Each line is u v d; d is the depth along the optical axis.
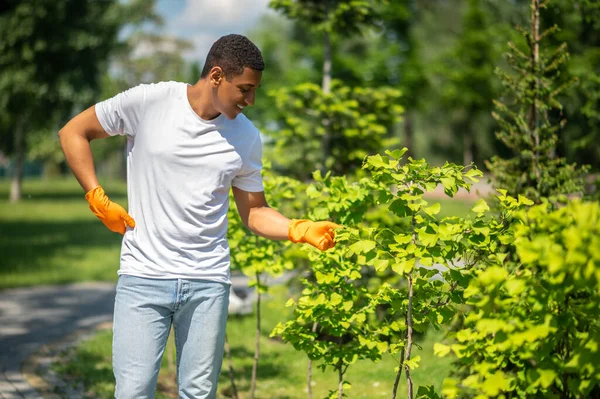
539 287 2.21
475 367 2.40
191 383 2.87
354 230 2.94
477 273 2.92
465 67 25.94
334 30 7.77
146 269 2.78
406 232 2.93
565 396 2.45
